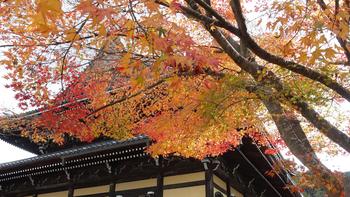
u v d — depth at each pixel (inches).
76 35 216.7
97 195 589.9
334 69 245.0
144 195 538.6
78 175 619.5
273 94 242.8
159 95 355.3
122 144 510.9
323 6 219.9
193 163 519.8
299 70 225.3
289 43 239.8
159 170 541.3
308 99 233.1
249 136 482.3
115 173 578.6
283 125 285.3
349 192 254.1
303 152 272.2
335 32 206.7
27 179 680.4
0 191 706.8
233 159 602.9
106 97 360.5
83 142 737.6
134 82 189.8
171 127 346.9
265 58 227.8
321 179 265.9
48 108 338.3
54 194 647.8
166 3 201.6
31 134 491.5
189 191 507.2
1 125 401.1
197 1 220.8
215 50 295.1
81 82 335.9
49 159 582.9
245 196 675.4
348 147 235.9
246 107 314.8
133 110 379.9
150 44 181.2
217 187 549.6
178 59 174.9
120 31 195.8
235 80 245.9
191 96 299.0
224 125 323.3
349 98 224.4
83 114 354.3
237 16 217.5
